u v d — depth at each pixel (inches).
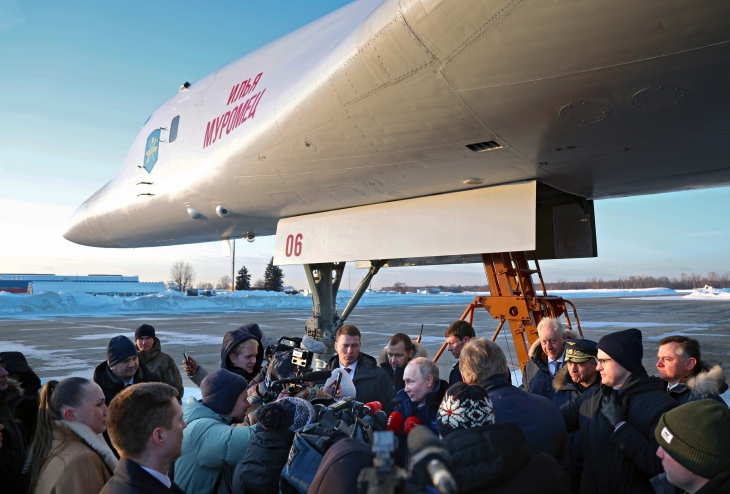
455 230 216.1
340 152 201.3
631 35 113.5
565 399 135.6
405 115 166.9
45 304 1280.8
